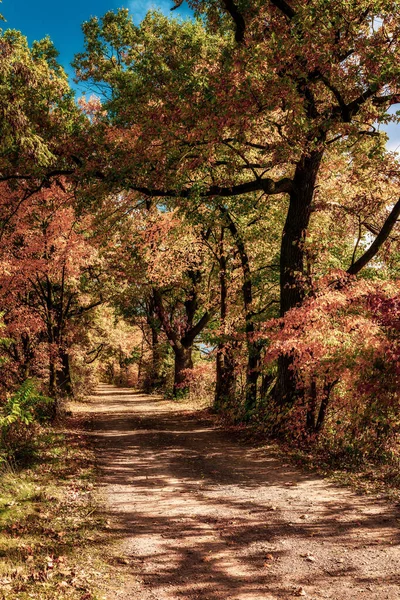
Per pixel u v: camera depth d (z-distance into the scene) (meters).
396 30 9.84
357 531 5.56
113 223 16.47
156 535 5.79
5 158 14.17
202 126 11.21
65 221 14.91
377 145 10.79
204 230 19.80
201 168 13.60
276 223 17.45
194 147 12.77
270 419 12.70
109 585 4.46
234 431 14.35
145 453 11.38
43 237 14.92
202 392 27.31
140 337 50.16
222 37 16.67
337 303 9.93
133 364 61.44
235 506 6.88
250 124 11.13
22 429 11.50
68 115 15.20
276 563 4.84
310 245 12.73
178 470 9.44
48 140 14.59
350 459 9.32
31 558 4.96
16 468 8.71
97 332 36.62
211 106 10.98
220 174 15.12
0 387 14.97
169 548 5.37
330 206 14.25
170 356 35.41
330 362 9.56
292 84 10.04
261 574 4.62
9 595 4.16
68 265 15.36
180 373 26.89
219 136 11.46
